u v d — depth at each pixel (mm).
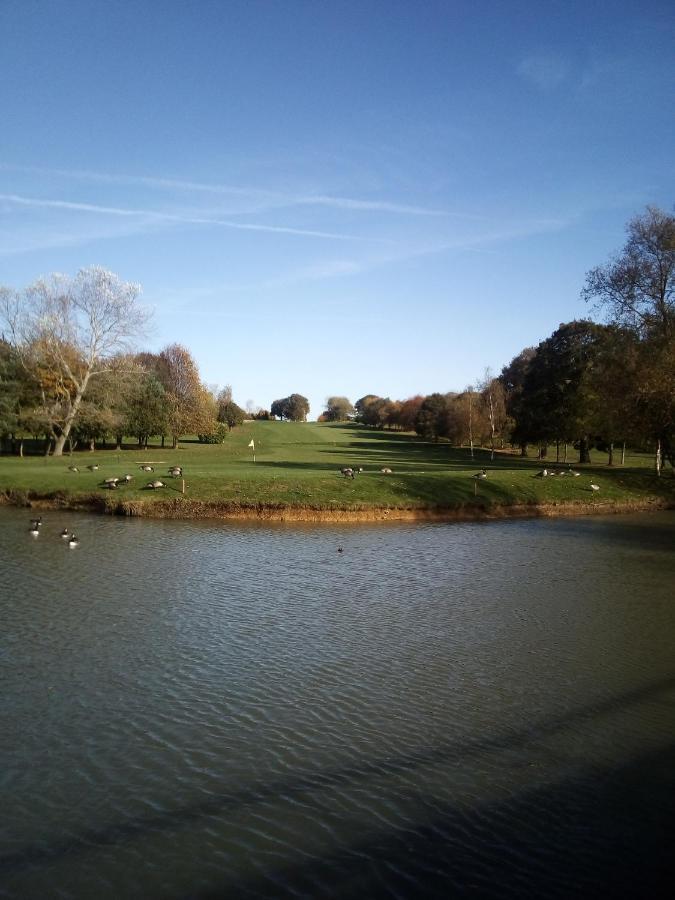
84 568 25672
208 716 13695
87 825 10250
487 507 44156
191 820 10391
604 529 38750
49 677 15469
